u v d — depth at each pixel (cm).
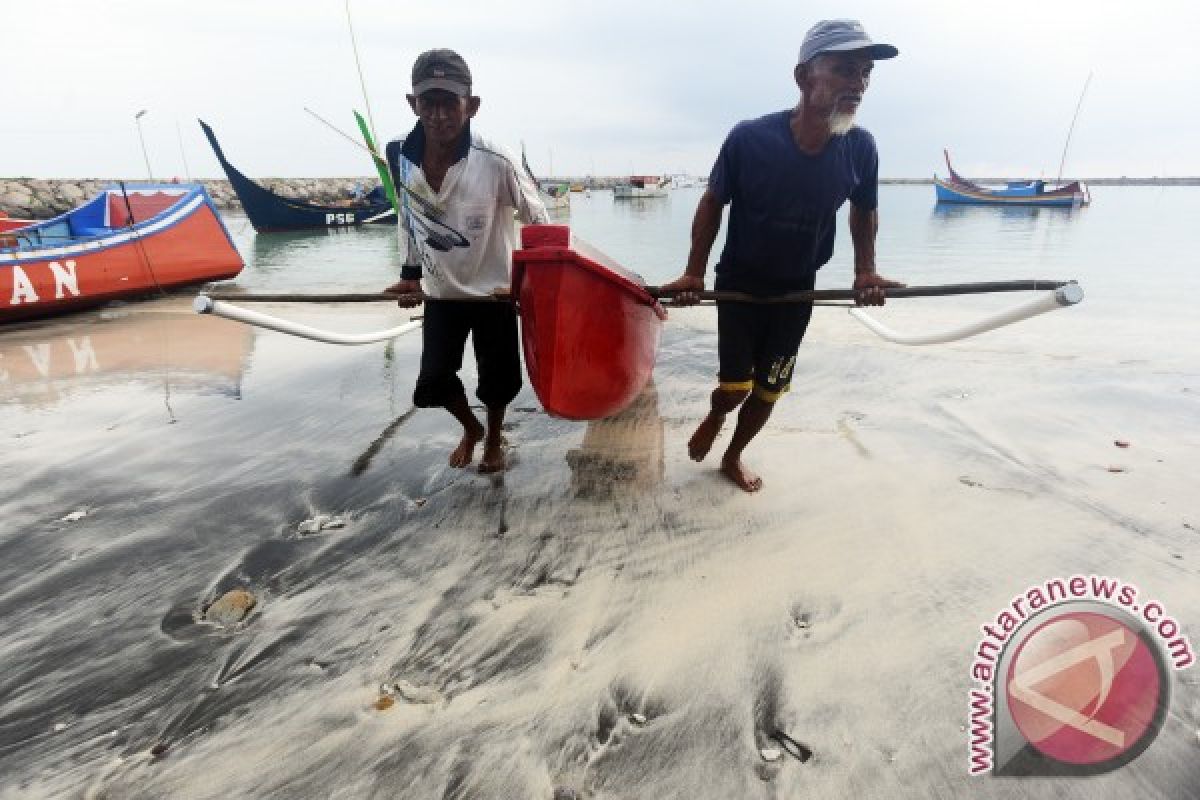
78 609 252
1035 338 603
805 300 298
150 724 198
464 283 318
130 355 615
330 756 185
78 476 364
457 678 213
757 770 176
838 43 246
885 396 455
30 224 994
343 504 329
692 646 223
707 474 349
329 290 1045
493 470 359
